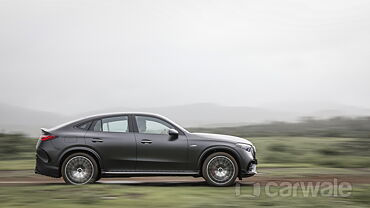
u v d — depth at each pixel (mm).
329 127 52750
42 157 11188
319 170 16734
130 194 9516
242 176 11297
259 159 22750
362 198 9172
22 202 8477
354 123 54219
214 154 11203
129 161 11195
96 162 11250
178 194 9578
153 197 9148
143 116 11508
